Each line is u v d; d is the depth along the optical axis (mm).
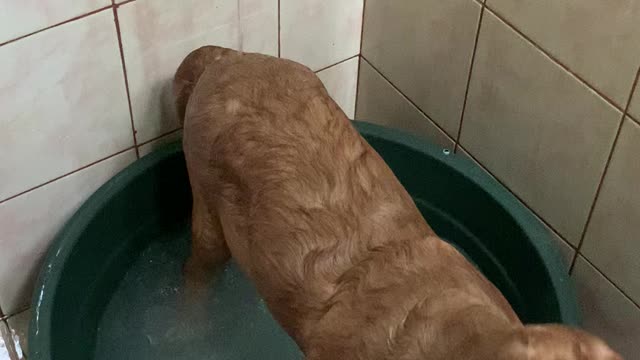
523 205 1488
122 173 1462
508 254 1466
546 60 1295
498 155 1494
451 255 1115
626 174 1246
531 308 1399
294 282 1156
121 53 1359
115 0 1291
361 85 1783
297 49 1617
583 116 1276
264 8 1493
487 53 1404
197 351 1548
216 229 1394
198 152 1294
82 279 1432
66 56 1299
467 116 1522
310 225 1153
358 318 1074
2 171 1350
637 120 1189
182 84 1381
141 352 1530
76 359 1408
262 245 1192
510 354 862
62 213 1485
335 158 1192
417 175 1575
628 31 1148
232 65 1298
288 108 1229
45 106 1329
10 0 1189
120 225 1504
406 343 1004
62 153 1406
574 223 1388
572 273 1444
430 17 1497
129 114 1452
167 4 1358
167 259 1624
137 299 1585
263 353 1552
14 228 1435
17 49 1241
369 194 1175
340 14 1621
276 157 1196
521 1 1293
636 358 1384
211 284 1587
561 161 1355
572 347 853
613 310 1389
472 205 1509
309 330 1140
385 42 1642
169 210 1592
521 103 1383
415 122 1676
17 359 1559
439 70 1537
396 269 1090
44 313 1293
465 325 961
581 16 1207
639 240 1276
